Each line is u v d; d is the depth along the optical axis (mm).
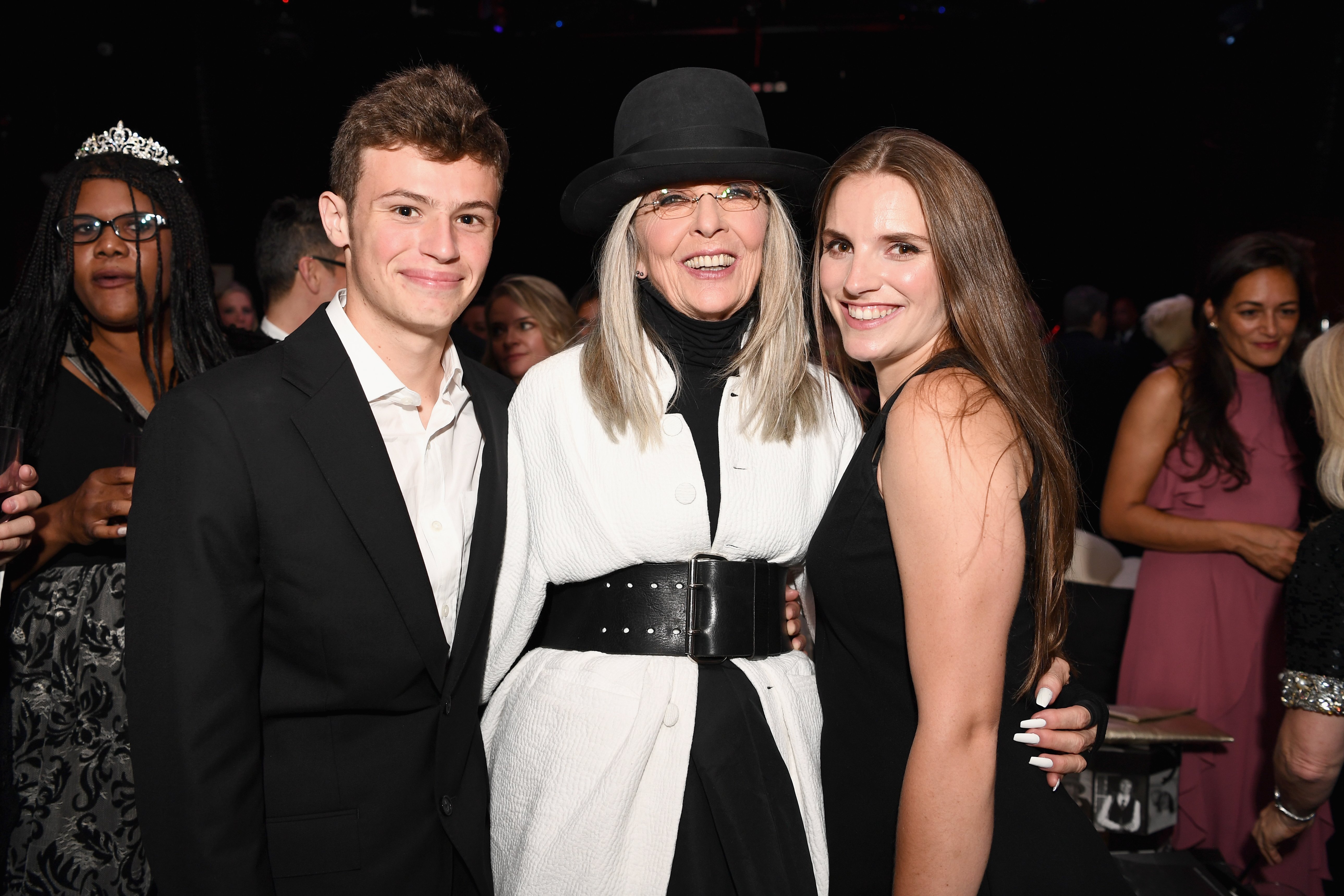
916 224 1314
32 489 1592
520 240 9578
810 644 1780
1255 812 2465
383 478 1322
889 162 1324
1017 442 1233
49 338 1630
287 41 6926
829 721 1457
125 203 1660
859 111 8344
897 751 1328
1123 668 2672
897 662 1326
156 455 1228
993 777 1189
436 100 1294
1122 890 1271
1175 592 2576
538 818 1390
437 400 1444
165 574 1189
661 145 1504
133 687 1185
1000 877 1238
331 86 7371
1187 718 2238
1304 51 6477
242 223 7402
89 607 1503
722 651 1438
